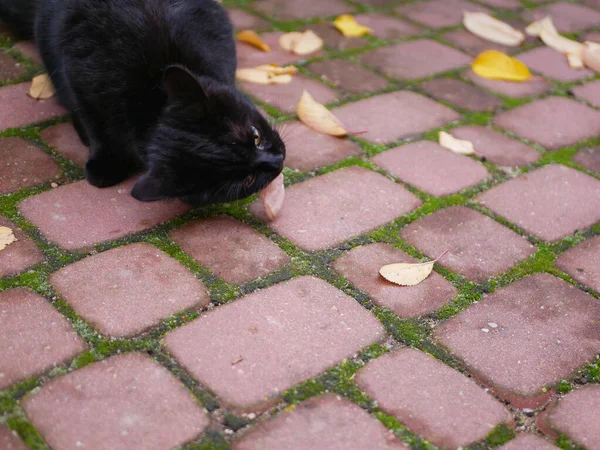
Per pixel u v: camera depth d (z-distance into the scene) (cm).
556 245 74
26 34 101
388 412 54
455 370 58
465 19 119
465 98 100
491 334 62
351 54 108
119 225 71
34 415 51
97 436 50
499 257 71
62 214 72
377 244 72
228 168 68
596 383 58
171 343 58
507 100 100
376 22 119
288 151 85
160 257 67
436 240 73
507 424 54
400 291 66
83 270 65
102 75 72
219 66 78
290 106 94
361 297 65
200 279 65
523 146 90
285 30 114
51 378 54
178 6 77
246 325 60
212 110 68
